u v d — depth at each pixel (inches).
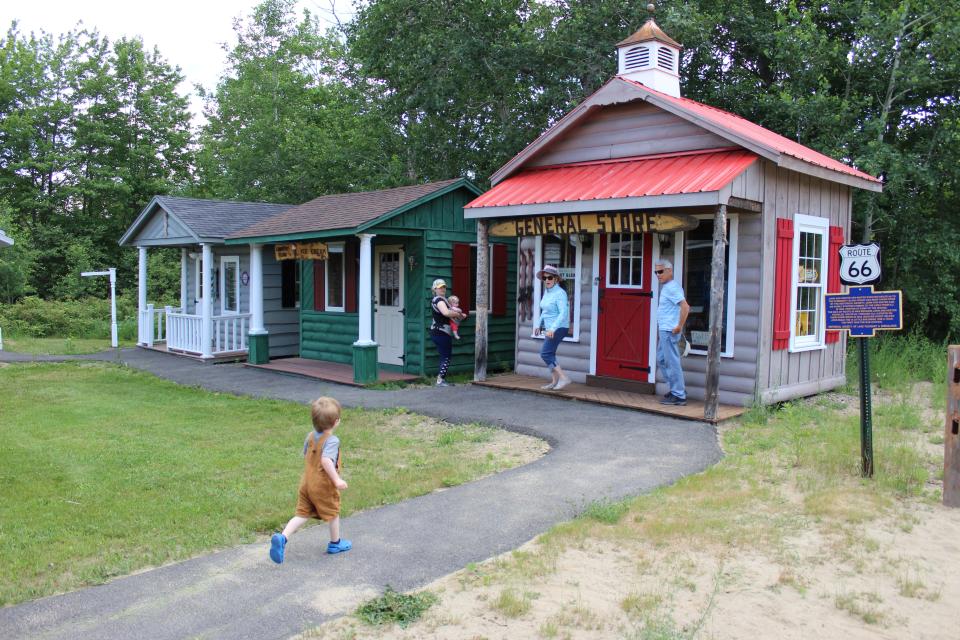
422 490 255.4
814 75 617.0
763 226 377.1
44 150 1239.5
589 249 452.8
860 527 217.3
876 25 591.5
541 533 212.1
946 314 687.7
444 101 786.8
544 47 727.7
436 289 495.5
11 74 1237.7
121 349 737.6
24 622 157.2
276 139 1214.9
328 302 606.2
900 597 173.3
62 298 1128.2
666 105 403.9
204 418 387.9
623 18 704.4
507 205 426.9
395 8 794.8
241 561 192.1
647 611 162.1
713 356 353.4
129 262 1262.3
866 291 261.7
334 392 468.4
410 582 178.2
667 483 259.9
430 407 401.4
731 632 154.5
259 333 600.7
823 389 441.4
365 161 1080.8
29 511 232.1
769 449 306.7
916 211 637.3
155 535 211.9
